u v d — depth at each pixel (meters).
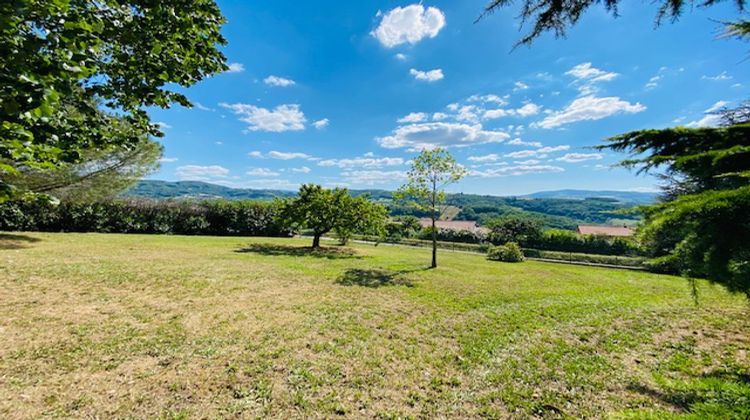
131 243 13.20
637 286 9.67
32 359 3.39
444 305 6.41
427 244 25.00
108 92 2.99
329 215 15.61
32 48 1.77
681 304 7.11
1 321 4.29
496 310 6.20
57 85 1.85
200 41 3.53
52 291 5.75
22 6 1.61
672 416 1.66
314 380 3.33
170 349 3.85
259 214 23.25
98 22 2.22
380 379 3.43
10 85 1.64
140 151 12.31
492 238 24.73
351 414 2.82
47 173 10.57
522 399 3.13
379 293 7.16
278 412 2.79
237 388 3.11
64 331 4.13
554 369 3.78
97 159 11.55
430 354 4.11
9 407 2.62
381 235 16.34
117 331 4.26
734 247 1.56
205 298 6.01
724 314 6.30
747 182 1.82
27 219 14.76
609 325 5.48
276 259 11.48
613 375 3.63
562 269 13.55
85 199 12.55
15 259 8.16
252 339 4.28
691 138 2.21
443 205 13.24
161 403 2.82
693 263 1.84
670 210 1.75
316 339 4.39
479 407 2.99
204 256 11.05
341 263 11.48
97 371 3.27
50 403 2.72
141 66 3.16
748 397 1.63
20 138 1.88
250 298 6.20
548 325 5.38
